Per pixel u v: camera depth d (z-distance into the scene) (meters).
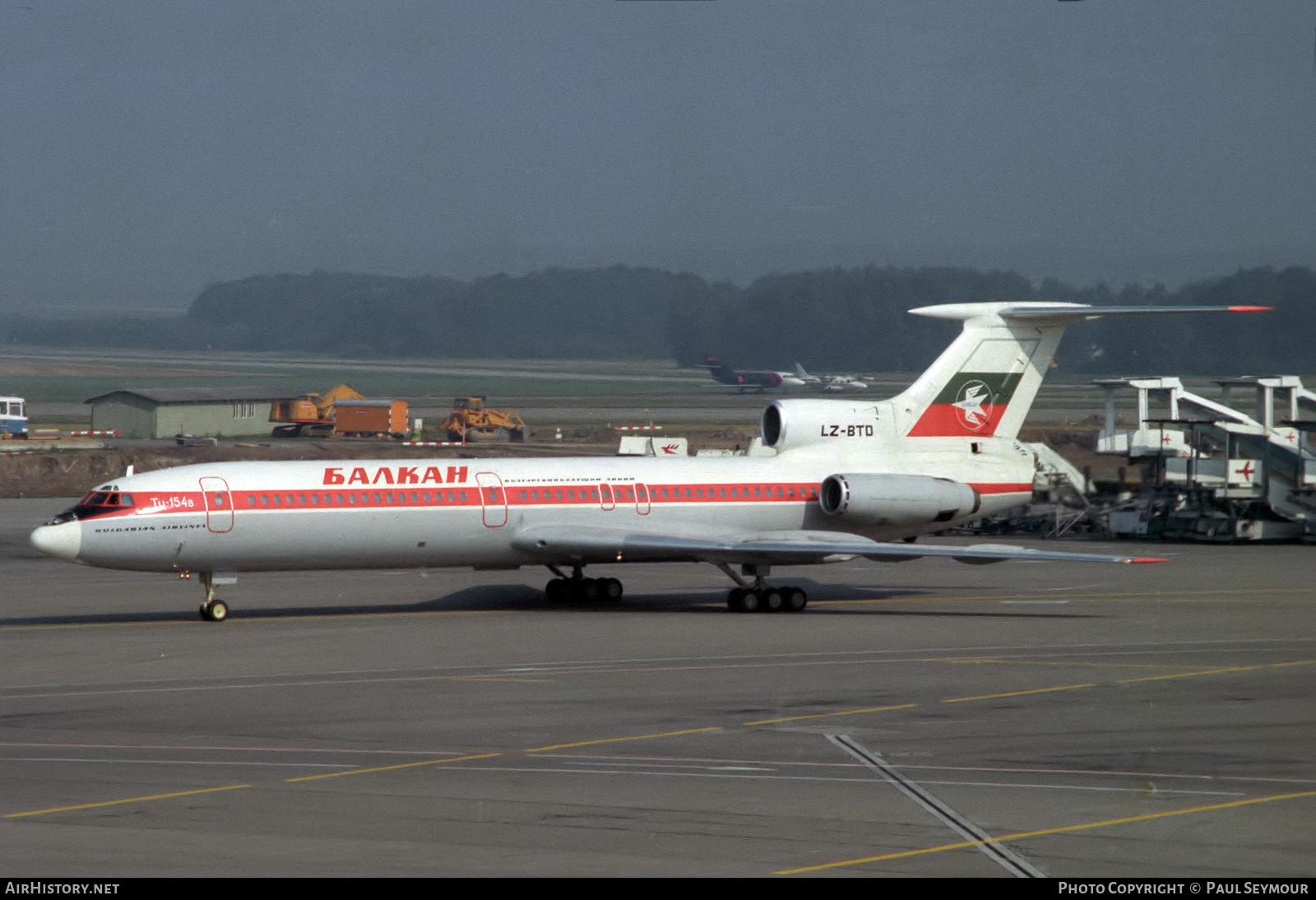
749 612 139.62
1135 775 72.56
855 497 145.88
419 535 136.88
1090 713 88.62
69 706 91.12
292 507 132.00
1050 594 155.38
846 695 94.81
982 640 120.19
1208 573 175.62
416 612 139.38
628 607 144.38
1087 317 152.62
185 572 131.88
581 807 65.94
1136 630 126.31
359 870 55.72
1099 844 60.03
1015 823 63.38
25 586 160.50
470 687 97.88
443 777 71.88
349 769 73.50
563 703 91.88
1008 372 157.62
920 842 60.19
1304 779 71.81
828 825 62.88
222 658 110.38
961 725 85.06
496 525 139.62
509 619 133.38
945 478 154.50
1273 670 104.75
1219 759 76.19
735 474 150.12
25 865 56.16
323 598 150.88
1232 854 58.66
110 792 68.44
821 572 178.88
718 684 98.75
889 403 156.25
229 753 77.44
